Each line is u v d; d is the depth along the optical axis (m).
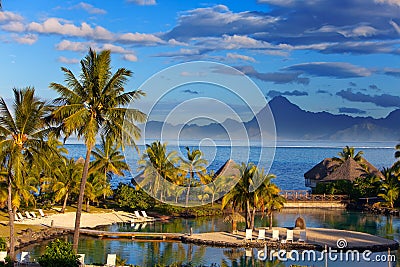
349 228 41.56
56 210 46.06
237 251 31.14
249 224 37.50
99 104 24.22
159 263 27.41
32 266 22.25
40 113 24.33
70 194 49.19
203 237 34.41
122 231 38.50
